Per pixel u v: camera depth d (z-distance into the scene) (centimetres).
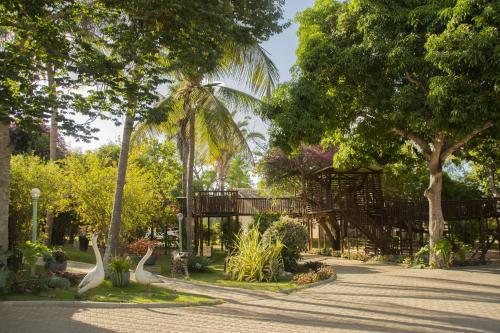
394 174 2880
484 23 1364
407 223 2361
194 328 812
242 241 1692
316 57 1698
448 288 1361
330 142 2236
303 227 1869
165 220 2314
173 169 2656
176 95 1891
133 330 782
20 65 955
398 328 828
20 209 1830
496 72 1354
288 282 1525
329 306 1073
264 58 1670
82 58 1034
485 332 796
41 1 932
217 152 2069
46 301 959
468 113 1445
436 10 1513
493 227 2905
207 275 1714
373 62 1653
